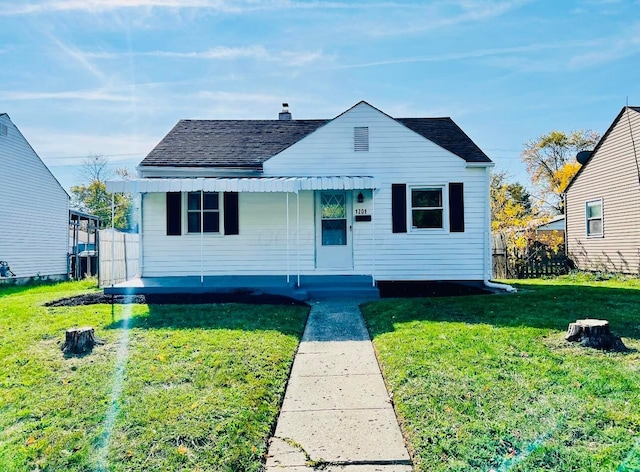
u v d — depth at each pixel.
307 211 14.36
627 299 10.98
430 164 14.30
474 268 14.27
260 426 4.82
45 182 26.41
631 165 18.97
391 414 5.20
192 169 14.19
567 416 4.71
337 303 11.68
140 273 14.24
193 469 4.02
